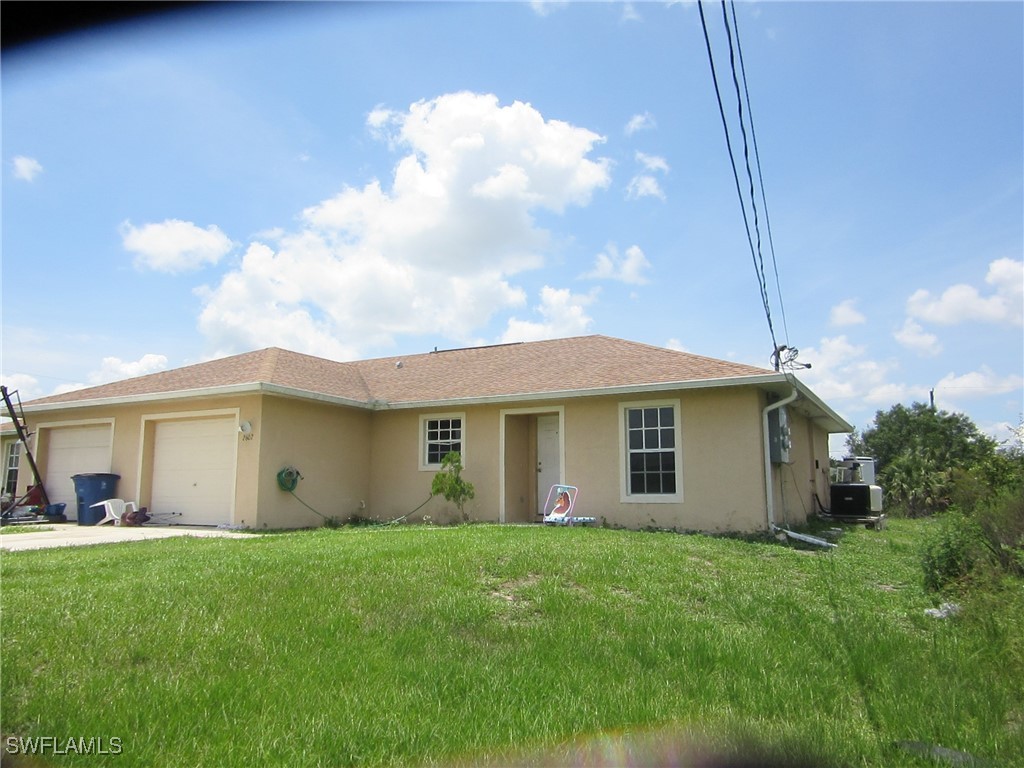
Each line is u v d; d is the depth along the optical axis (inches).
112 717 147.6
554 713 156.7
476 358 737.0
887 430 1728.6
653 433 551.8
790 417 614.5
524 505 627.8
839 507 714.8
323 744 139.6
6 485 774.5
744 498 507.8
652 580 288.7
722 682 181.6
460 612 230.4
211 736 142.3
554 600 250.5
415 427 653.3
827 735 152.4
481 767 134.6
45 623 206.7
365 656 189.8
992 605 241.6
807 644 215.3
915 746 148.9
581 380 589.9
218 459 581.0
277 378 590.2
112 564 312.8
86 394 675.4
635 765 137.5
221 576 273.7
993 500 359.9
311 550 345.7
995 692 177.5
